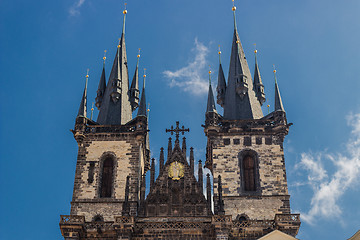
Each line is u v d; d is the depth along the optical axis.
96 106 103.75
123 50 107.69
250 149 92.62
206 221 85.38
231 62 106.31
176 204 88.94
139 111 95.75
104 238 84.44
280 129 93.62
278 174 90.44
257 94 104.19
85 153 92.94
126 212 84.19
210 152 99.12
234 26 110.94
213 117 95.00
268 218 86.62
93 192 89.50
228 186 89.56
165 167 92.12
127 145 93.31
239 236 83.94
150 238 84.50
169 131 95.69
